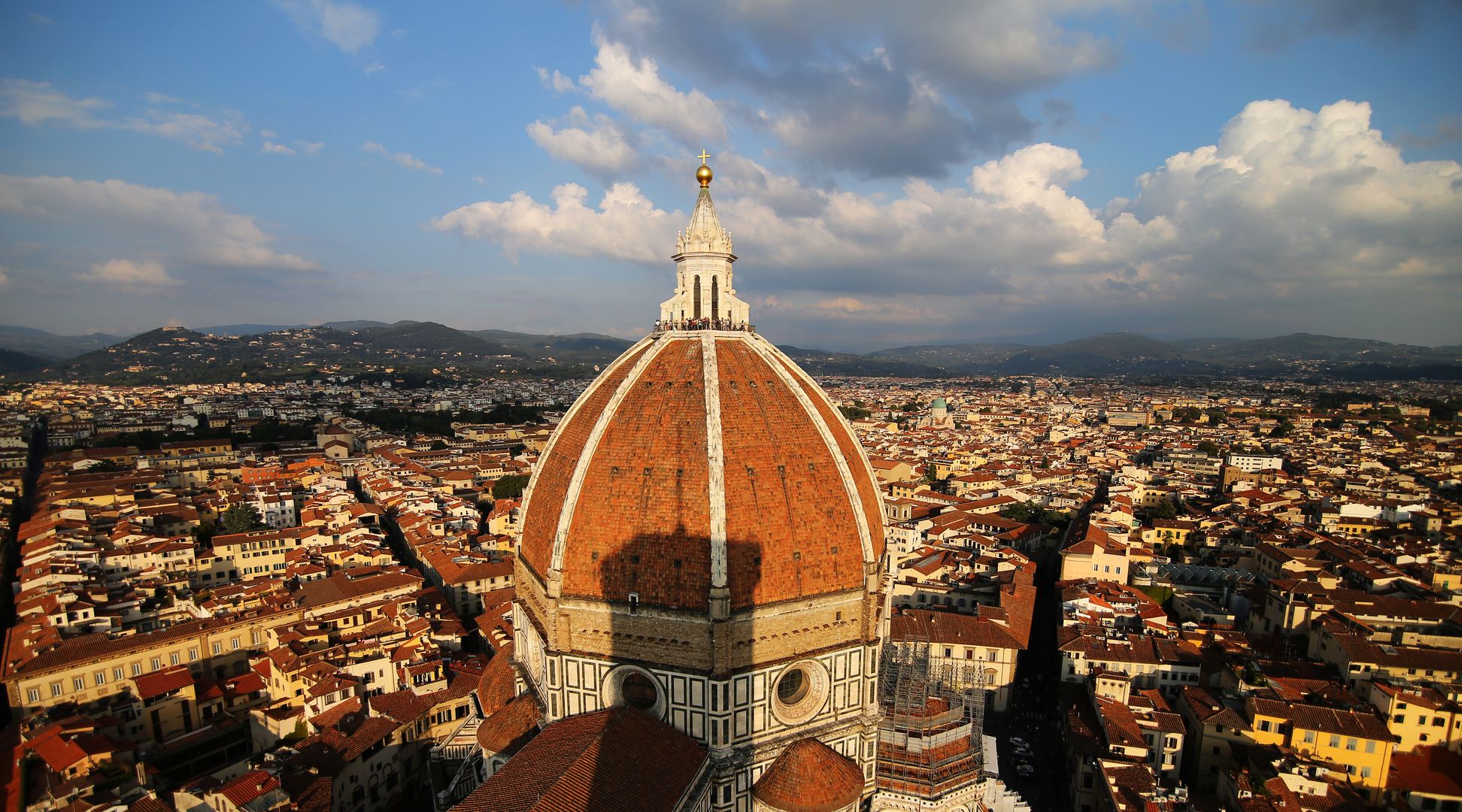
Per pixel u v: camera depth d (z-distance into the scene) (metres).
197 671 156.00
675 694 73.00
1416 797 111.88
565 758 65.44
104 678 144.00
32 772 116.88
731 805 72.25
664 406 78.69
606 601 74.06
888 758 81.38
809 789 71.62
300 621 165.12
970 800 80.94
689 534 72.06
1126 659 143.62
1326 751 116.94
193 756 132.25
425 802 125.38
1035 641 179.62
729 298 91.00
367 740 118.81
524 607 87.75
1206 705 129.00
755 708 73.81
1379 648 137.88
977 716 88.31
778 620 73.81
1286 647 157.50
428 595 187.25
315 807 103.88
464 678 139.75
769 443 77.62
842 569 77.38
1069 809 119.88
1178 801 105.44
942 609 178.50
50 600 166.50
